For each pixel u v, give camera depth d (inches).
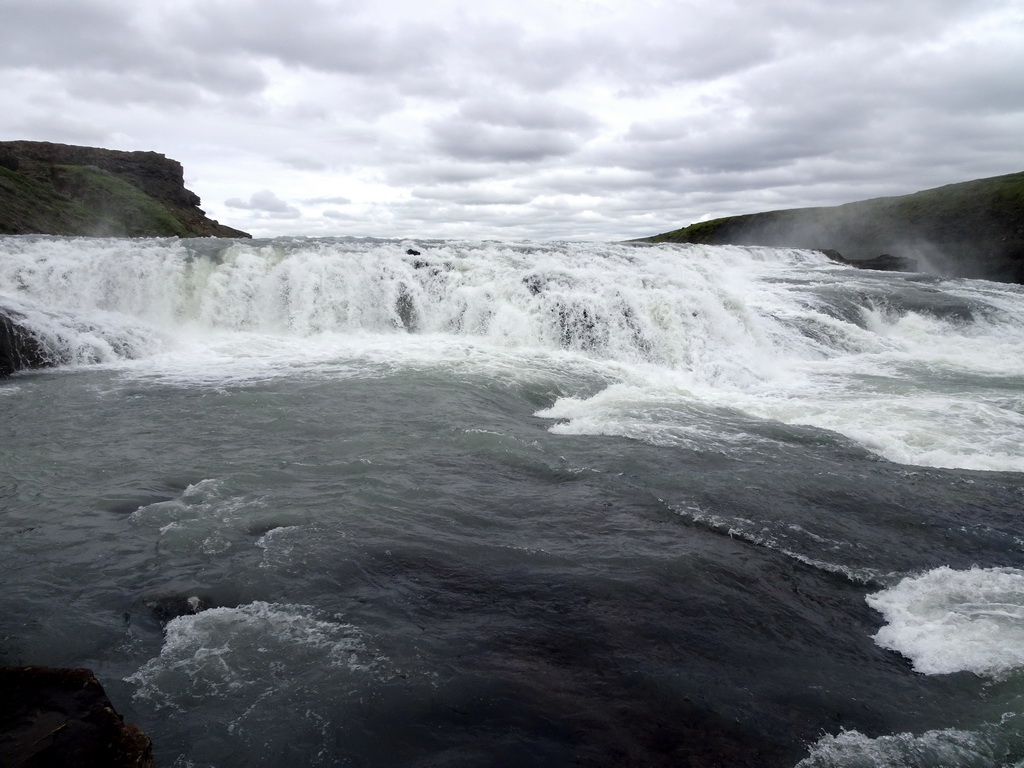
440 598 241.1
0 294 691.4
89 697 161.2
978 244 1968.5
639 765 169.5
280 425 435.2
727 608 238.1
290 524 294.5
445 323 793.6
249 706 186.5
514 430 432.8
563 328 733.3
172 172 3115.2
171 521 297.0
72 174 2509.8
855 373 674.2
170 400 494.9
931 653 214.7
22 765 139.8
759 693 195.8
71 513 306.5
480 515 307.6
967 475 368.8
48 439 408.5
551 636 220.7
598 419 464.8
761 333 776.9
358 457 377.7
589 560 268.5
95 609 232.1
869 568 268.5
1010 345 819.4
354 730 178.9
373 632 220.7
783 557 275.9
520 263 929.5
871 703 192.2
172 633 219.0
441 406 479.2
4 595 239.6
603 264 957.8
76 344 625.6
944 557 279.4
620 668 205.6
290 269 806.5
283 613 230.1
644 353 711.7
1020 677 200.5
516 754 172.2
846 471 368.8
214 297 789.9
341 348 695.7
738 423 460.4
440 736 177.8
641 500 325.4
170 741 173.6
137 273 791.1
